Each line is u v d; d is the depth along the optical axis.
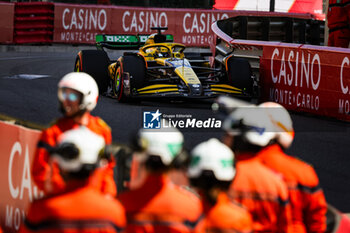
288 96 40.56
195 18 98.12
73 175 9.70
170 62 41.50
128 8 97.06
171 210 9.88
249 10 100.31
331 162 26.17
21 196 17.17
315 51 37.66
